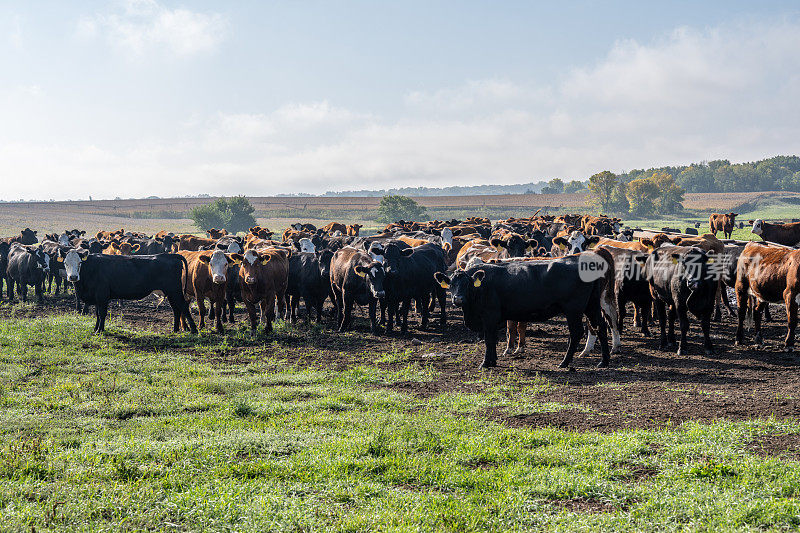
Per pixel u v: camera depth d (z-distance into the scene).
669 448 7.66
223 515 6.17
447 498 6.53
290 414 9.74
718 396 10.00
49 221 121.50
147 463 7.51
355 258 17.20
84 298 16.86
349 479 7.02
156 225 120.44
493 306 12.77
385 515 6.11
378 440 8.21
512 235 16.84
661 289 13.88
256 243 25.81
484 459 7.69
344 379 12.06
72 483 6.93
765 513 5.89
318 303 19.02
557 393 10.70
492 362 12.91
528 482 6.89
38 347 14.80
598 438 8.12
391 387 11.55
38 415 9.61
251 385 11.70
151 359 13.84
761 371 11.70
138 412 9.96
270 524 5.97
